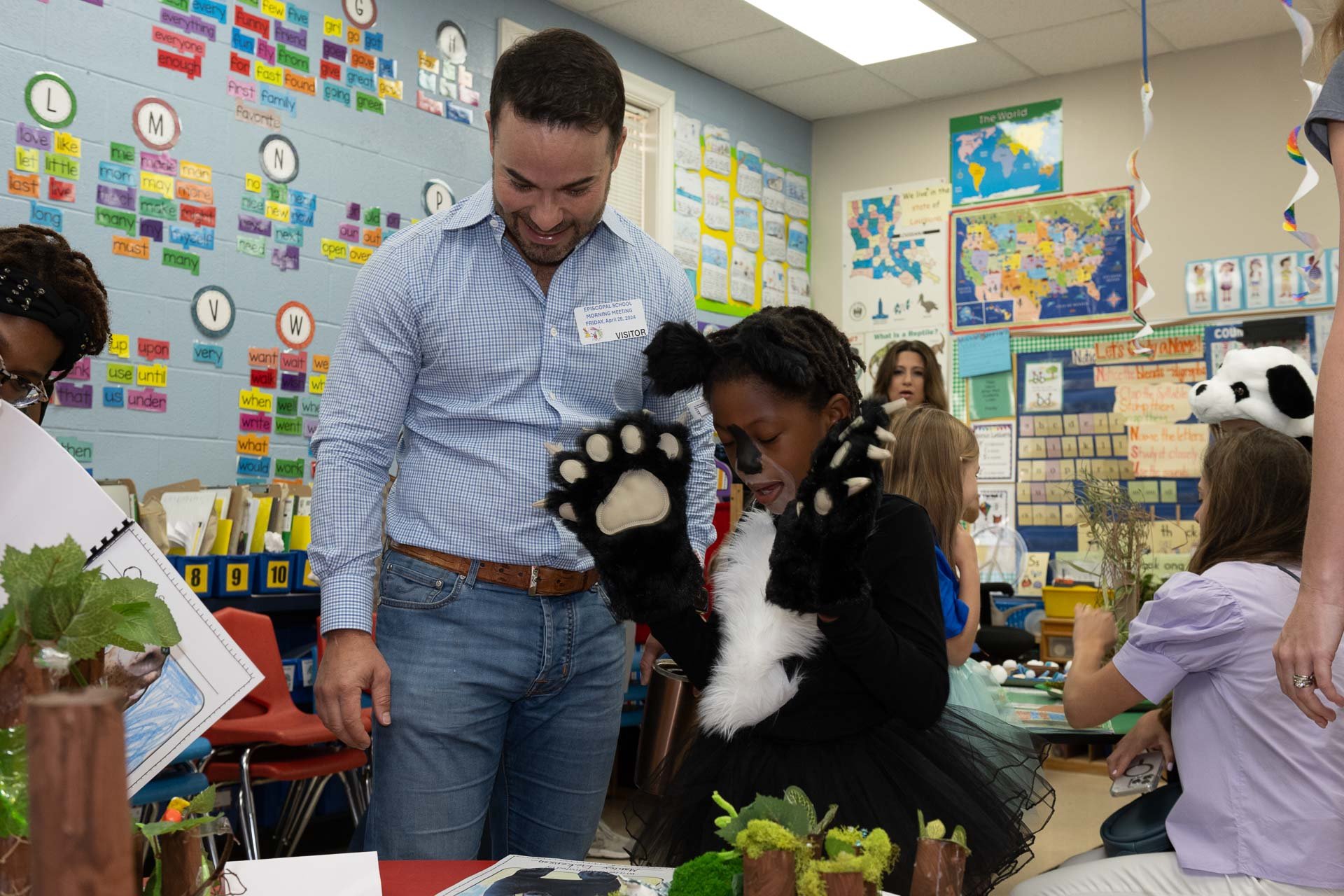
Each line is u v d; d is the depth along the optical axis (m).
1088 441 5.36
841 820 1.16
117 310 3.30
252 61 3.64
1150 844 1.65
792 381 1.16
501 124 1.41
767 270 5.84
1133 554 2.87
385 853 1.56
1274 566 1.59
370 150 4.00
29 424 0.83
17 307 1.31
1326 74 1.37
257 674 0.86
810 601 1.00
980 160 5.70
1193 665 1.57
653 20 4.89
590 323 1.64
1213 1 4.64
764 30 4.99
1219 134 5.09
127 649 0.72
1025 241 5.56
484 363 1.59
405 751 1.55
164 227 3.41
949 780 1.21
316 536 1.54
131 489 3.00
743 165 5.68
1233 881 1.49
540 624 1.59
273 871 0.97
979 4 4.73
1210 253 5.10
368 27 3.99
